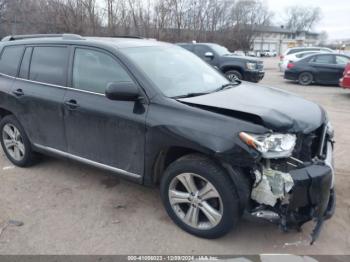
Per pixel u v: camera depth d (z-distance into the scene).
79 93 3.79
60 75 4.00
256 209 2.91
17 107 4.41
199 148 2.94
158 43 4.29
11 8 25.16
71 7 20.28
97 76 3.70
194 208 3.19
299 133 2.91
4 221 3.51
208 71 4.25
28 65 4.39
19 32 23.88
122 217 3.59
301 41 95.19
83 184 4.30
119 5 22.22
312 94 11.88
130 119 3.34
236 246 3.14
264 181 2.79
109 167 3.69
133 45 3.88
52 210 3.72
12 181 4.39
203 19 32.97
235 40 41.69
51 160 5.02
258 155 2.74
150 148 3.27
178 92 3.46
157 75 3.53
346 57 13.98
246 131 2.80
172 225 3.45
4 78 4.62
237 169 2.87
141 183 3.48
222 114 2.99
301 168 2.84
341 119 7.81
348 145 5.81
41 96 4.10
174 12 26.86
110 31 20.72
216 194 2.99
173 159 3.41
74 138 3.90
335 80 14.08
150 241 3.21
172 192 3.30
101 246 3.15
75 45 3.94
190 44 14.17
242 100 3.32
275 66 28.84
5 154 5.11
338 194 4.02
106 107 3.52
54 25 20.23
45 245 3.16
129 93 3.22
